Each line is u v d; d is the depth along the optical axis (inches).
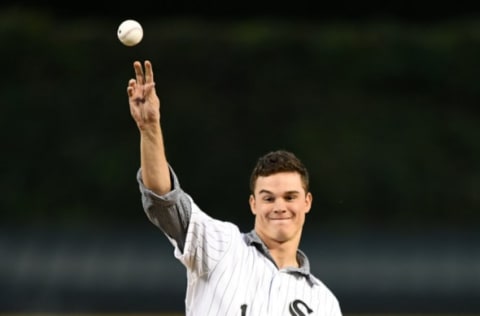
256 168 903.1
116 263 2785.4
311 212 3496.6
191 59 3823.8
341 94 3796.8
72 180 3599.9
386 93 3826.3
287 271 888.9
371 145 3646.7
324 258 2778.1
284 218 887.7
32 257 2827.3
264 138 3686.0
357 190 3540.8
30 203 3560.5
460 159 3661.4
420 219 3533.5
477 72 3843.5
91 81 3804.1
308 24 4160.9
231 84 3804.1
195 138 3656.5
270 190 888.9
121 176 3599.9
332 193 3531.0
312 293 890.7
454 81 3841.0
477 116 3799.2
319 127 3703.3
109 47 3850.9
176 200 847.7
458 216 3543.3
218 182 3602.4
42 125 3698.3
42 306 2709.2
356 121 3713.1
